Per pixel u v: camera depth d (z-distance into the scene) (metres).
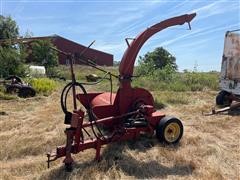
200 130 4.89
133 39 4.13
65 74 16.98
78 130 3.38
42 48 17.83
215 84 10.30
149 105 4.14
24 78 10.66
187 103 7.23
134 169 3.40
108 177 3.21
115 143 4.08
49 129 4.82
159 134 4.08
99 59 31.30
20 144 4.05
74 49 28.09
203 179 3.19
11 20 18.42
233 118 5.64
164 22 4.36
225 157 3.76
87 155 3.69
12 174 3.30
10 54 11.48
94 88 10.70
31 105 7.02
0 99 7.68
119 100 4.12
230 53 6.64
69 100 7.59
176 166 3.50
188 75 11.73
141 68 12.52
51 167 3.44
